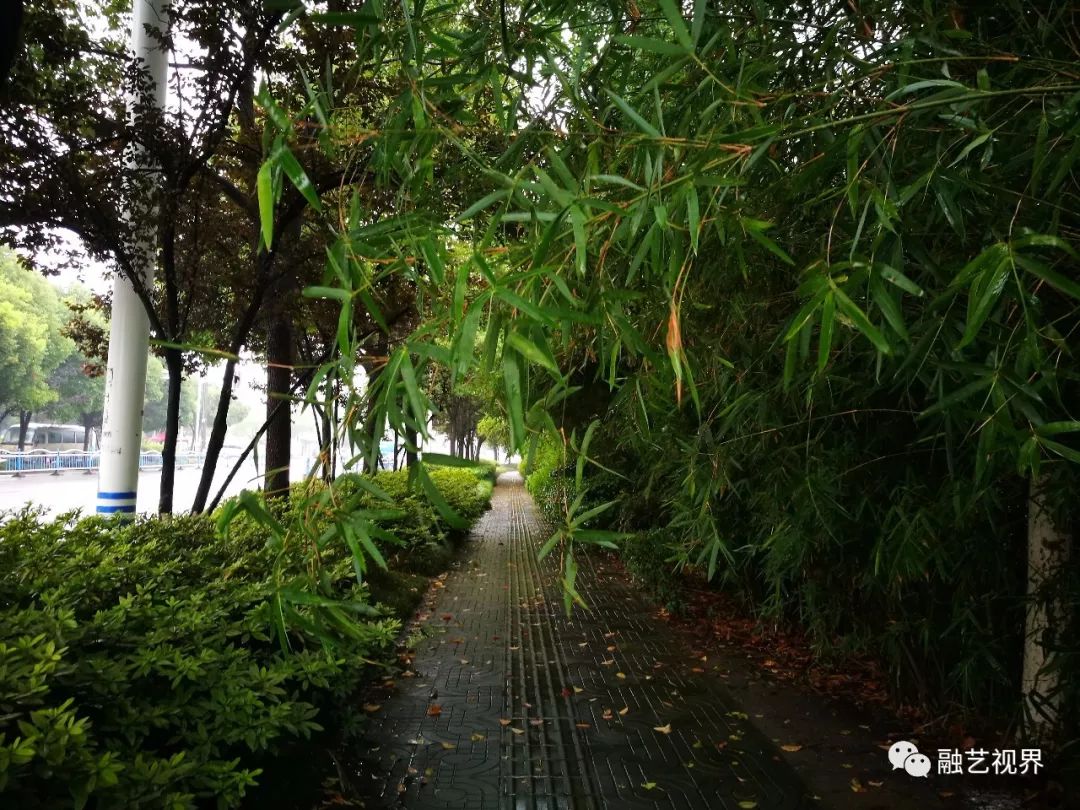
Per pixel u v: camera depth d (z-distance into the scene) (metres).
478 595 7.51
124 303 5.91
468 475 18.11
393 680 4.57
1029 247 1.60
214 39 4.95
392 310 5.60
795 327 1.13
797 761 3.43
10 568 3.00
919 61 1.36
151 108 5.11
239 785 2.06
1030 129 1.53
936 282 1.78
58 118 4.84
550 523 12.70
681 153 1.39
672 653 5.37
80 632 2.25
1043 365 1.29
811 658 5.03
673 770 3.34
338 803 2.90
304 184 1.13
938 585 3.35
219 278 6.13
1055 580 2.68
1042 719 3.08
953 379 1.91
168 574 3.30
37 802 1.56
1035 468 1.32
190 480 20.78
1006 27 1.99
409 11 1.44
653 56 2.12
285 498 4.66
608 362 1.48
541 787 3.16
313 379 1.22
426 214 1.40
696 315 2.55
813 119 1.45
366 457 1.21
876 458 2.69
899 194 1.47
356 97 4.77
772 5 2.08
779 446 2.88
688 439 3.12
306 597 1.29
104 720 2.05
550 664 5.07
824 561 3.79
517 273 1.09
